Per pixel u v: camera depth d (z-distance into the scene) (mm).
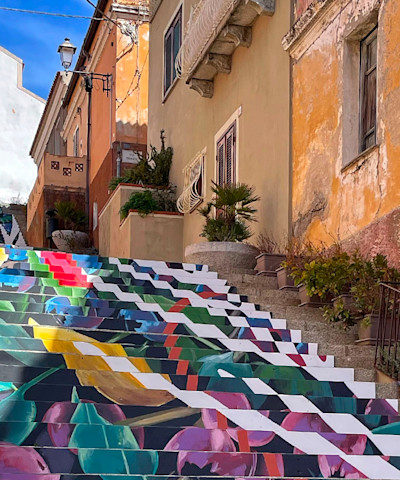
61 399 5734
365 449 5590
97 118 24906
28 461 4805
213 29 13617
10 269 9125
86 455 4887
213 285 9578
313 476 5148
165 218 16484
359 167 9680
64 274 9219
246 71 13438
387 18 9352
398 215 8781
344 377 7078
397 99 9008
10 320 7293
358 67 10273
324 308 8570
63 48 22625
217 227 11508
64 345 6781
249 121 13180
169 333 7645
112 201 18359
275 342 7590
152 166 18828
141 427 5234
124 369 6547
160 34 19250
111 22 22891
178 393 5949
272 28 12492
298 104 11422
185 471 4977
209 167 15086
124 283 9344
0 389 5711
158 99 19188
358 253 9234
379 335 7805
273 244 11234
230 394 6047
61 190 25562
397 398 6742
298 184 11203
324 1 10648
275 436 5445
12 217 29828
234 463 5059
